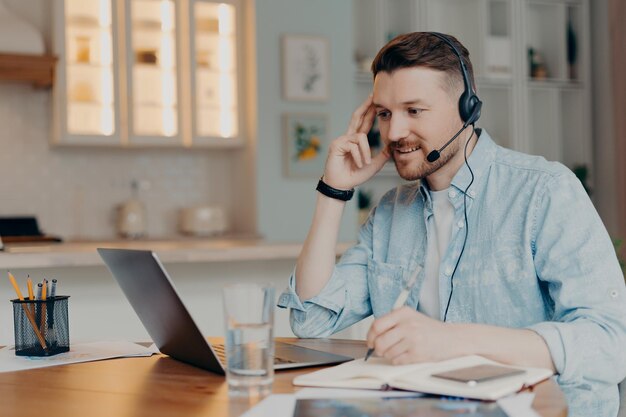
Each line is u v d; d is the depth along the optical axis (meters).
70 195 4.96
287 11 5.07
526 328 1.27
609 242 1.43
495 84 5.70
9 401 1.12
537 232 1.48
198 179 5.29
